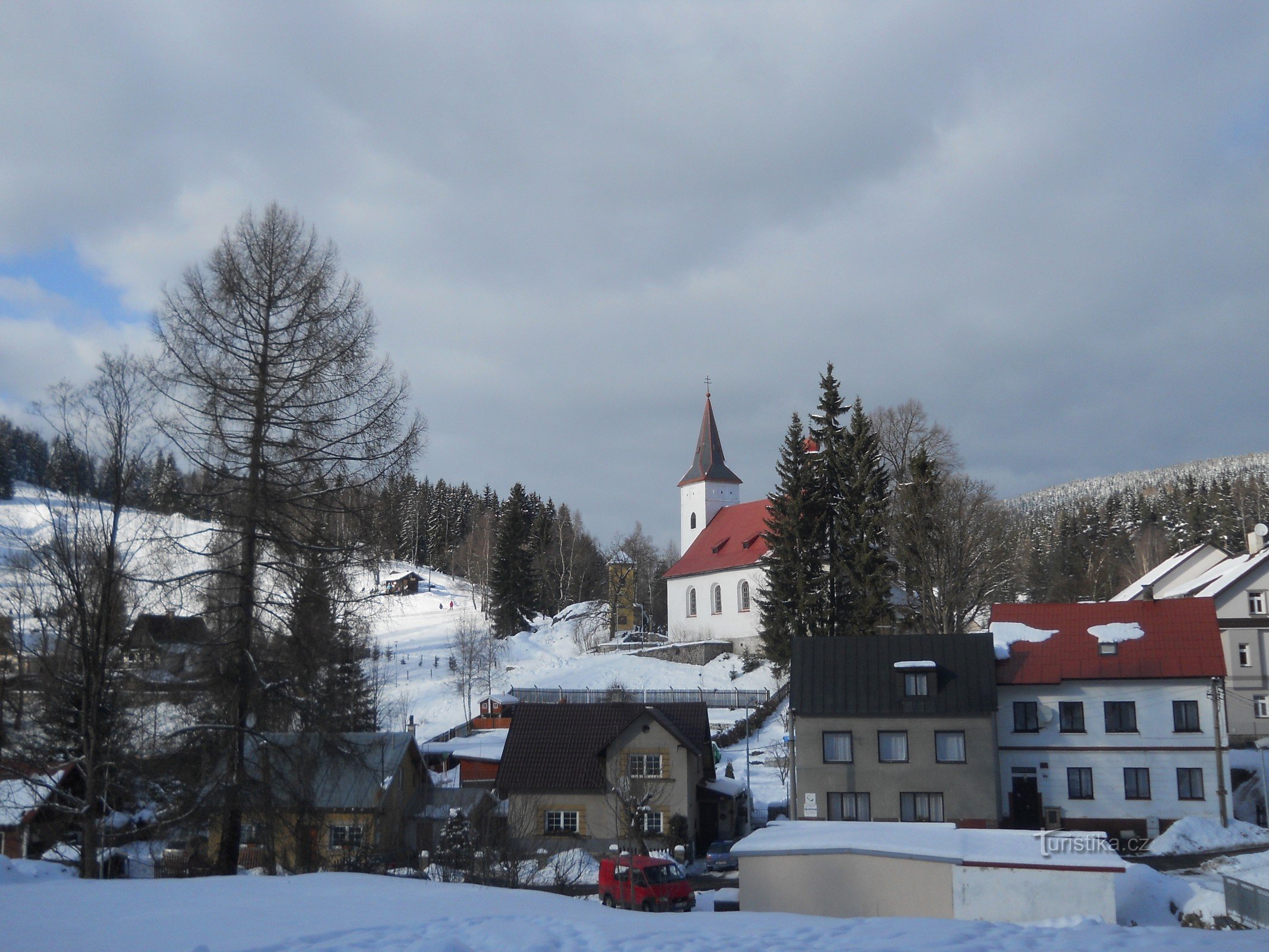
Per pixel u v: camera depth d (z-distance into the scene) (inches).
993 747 1625.2
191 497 911.0
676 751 1609.3
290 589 924.0
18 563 1036.5
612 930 463.2
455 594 5064.0
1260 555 2224.4
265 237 957.2
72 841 1191.6
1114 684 1654.8
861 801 1641.2
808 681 1706.4
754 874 861.2
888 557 2513.5
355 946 428.8
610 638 3673.7
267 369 944.9
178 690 896.9
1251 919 848.3
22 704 1036.5
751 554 3353.8
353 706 1195.9
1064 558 4077.3
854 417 2593.5
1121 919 937.5
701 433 4146.2
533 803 1504.7
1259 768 1800.0
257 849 962.1
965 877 805.9
